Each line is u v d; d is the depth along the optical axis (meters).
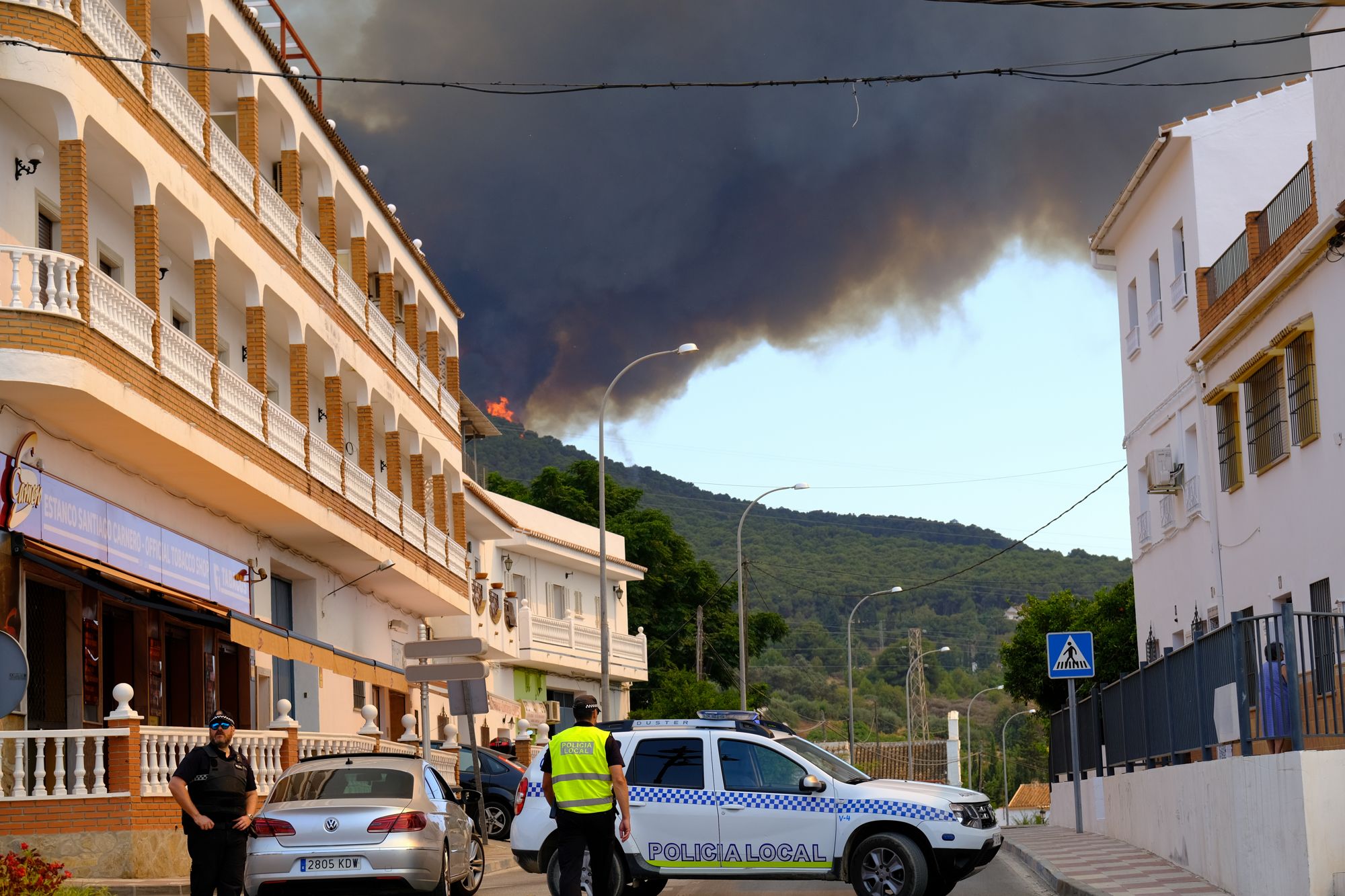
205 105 24.66
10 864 14.09
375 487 31.92
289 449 26.44
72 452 20.66
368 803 15.23
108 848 17.80
